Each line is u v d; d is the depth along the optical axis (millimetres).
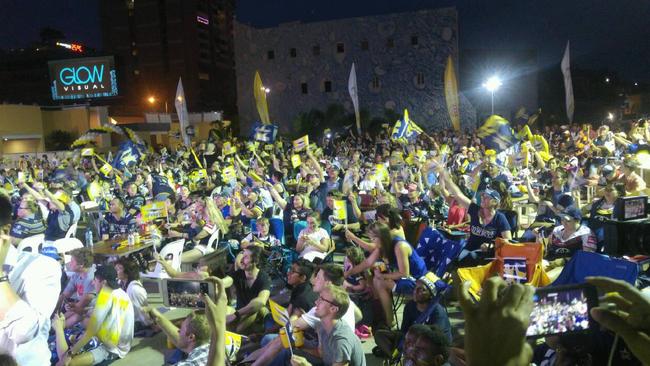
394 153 16906
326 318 4098
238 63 55625
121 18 92250
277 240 8305
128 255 7781
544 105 55562
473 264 6379
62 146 39500
